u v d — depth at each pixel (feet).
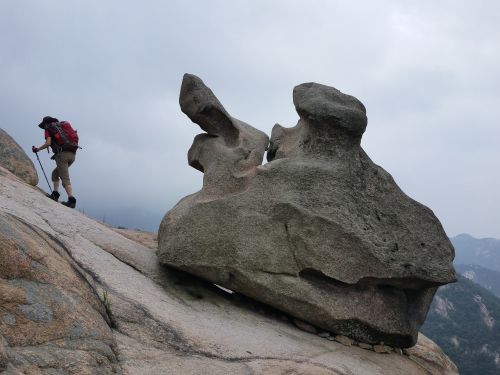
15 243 13.57
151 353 14.29
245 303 21.70
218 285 22.82
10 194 20.59
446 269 20.36
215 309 19.95
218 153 23.12
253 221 20.70
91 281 16.43
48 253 14.89
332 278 19.98
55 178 30.04
